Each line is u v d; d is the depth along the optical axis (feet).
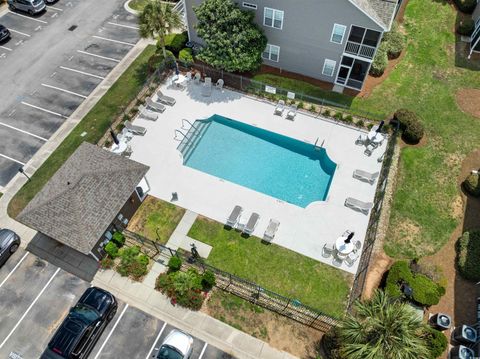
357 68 100.07
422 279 68.33
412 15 123.65
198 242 77.00
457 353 61.11
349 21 87.71
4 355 64.64
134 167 77.00
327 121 96.27
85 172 73.61
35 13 128.16
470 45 113.39
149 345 65.26
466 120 96.02
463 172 86.48
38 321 68.08
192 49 112.27
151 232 78.48
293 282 71.72
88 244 67.51
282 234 77.66
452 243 76.02
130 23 124.88
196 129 96.68
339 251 72.64
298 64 105.19
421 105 99.50
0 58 115.14
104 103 102.06
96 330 64.28
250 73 108.17
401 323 54.08
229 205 82.33
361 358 52.85
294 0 88.84
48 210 69.97
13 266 74.69
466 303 68.54
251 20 94.22
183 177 86.99
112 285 71.56
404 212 80.53
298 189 86.48
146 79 107.34
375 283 71.26
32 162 90.63
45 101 103.40
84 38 120.88
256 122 96.53
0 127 97.76
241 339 65.46
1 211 82.79
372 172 86.53
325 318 66.64
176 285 68.08
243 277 72.49
